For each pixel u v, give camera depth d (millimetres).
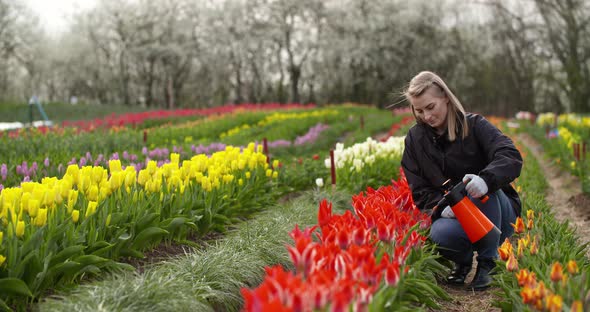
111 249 4062
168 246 4859
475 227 3855
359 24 51500
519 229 3859
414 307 3354
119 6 58156
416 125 4445
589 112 41031
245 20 55969
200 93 63938
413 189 4449
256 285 4012
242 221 5906
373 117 29188
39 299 3268
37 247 3340
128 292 3164
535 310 2727
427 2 51281
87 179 4156
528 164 12438
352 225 3377
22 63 63062
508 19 47656
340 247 3078
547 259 3562
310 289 2104
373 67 53969
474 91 54906
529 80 49188
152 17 58625
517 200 4520
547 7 41781
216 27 56406
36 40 59375
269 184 7203
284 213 5855
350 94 55719
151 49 57000
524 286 2889
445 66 52312
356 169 8141
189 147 12219
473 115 4254
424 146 4344
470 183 3807
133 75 65188
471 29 54438
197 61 60406
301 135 21422
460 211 3891
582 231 6730
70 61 64562
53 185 3967
